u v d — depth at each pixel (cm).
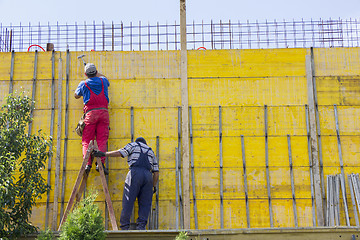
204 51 1340
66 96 1314
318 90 1319
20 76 1325
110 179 1266
